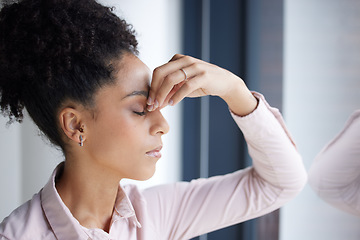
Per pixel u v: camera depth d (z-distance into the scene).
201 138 2.05
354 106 1.11
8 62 0.79
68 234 0.81
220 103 1.98
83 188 0.86
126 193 0.94
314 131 1.33
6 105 0.86
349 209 1.09
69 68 0.77
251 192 1.00
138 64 0.83
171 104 0.81
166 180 2.03
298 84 1.43
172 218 1.01
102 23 0.81
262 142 0.96
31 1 0.78
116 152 0.81
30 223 0.82
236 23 1.86
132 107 0.81
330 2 1.22
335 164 1.12
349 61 1.13
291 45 1.46
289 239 1.47
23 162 1.74
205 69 0.83
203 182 1.06
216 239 1.95
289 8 1.47
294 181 0.99
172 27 2.00
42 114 0.83
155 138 0.83
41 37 0.76
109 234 0.86
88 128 0.81
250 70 1.79
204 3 1.98
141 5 1.88
